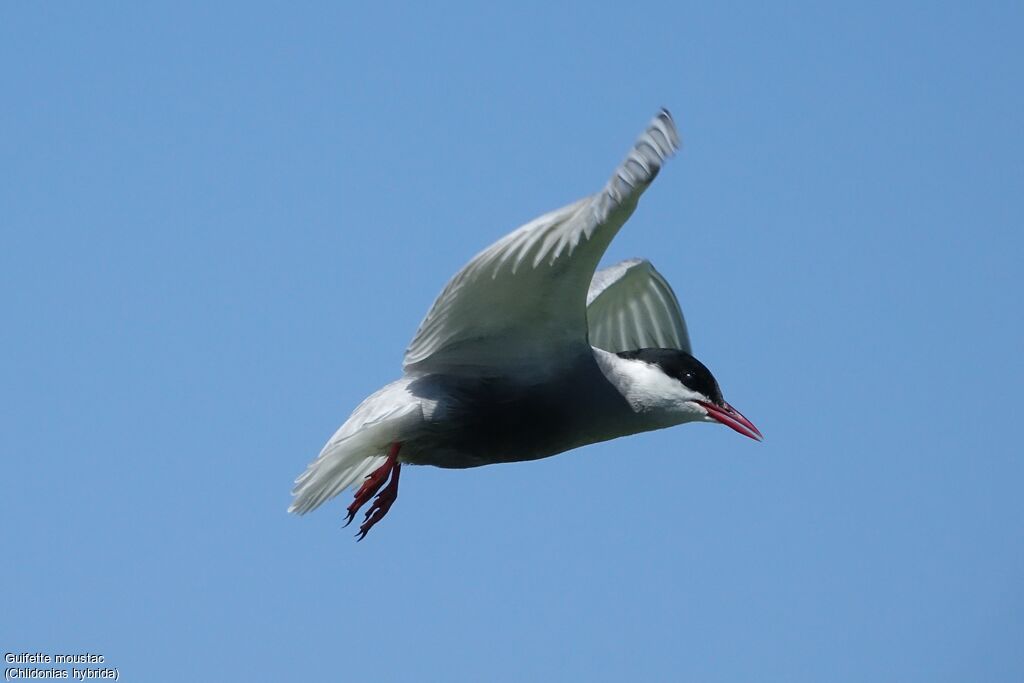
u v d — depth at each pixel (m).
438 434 13.30
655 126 10.57
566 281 12.34
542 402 13.45
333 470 13.60
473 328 12.95
